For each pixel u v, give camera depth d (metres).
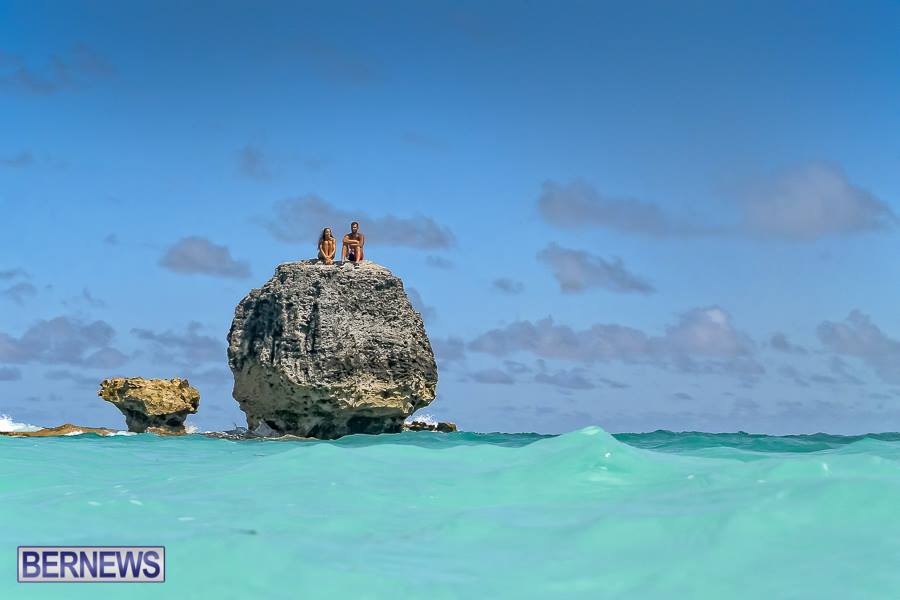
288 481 11.52
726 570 7.38
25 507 9.99
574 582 7.30
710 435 24.12
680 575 7.35
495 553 8.05
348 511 9.70
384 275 38.50
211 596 7.09
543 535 8.52
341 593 7.12
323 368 36.00
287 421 37.19
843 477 9.65
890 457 15.02
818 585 7.03
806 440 21.25
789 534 8.05
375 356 37.03
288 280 37.78
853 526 8.16
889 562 7.39
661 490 10.20
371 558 7.93
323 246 38.56
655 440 22.03
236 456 17.80
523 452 13.21
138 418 37.72
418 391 38.12
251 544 8.26
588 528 8.59
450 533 8.71
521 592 7.10
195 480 11.95
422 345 38.88
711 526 8.30
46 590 7.22
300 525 9.10
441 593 7.07
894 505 8.51
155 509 9.91
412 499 10.41
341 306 37.19
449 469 12.30
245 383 38.75
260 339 38.03
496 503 10.09
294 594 7.12
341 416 36.78
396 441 28.02
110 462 15.55
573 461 11.84
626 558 7.78
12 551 8.21
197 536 8.54
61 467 14.31
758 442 20.64
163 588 7.27
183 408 37.50
